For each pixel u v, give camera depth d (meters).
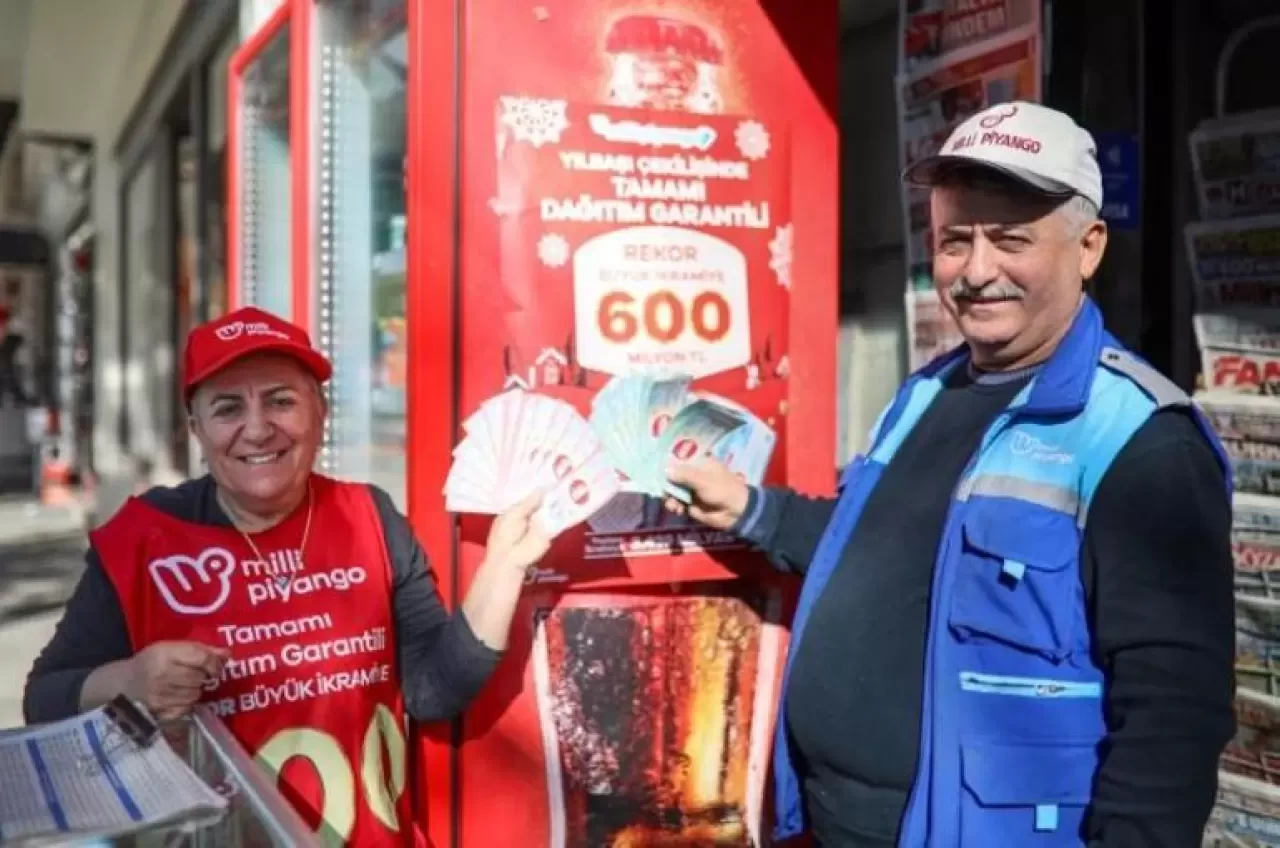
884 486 1.73
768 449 2.14
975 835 1.48
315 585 1.76
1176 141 2.22
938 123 2.34
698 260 2.07
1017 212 1.51
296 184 2.66
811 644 1.72
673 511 2.03
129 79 8.55
